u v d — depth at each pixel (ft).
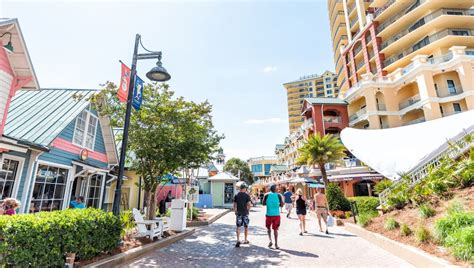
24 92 39.99
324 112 124.06
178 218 33.63
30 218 14.12
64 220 15.57
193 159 32.68
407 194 31.99
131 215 32.96
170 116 31.27
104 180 45.52
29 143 25.36
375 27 130.62
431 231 19.58
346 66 155.74
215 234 33.60
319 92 334.24
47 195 31.68
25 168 27.96
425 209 24.25
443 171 30.68
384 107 109.60
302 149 77.05
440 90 97.14
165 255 21.89
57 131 30.30
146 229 26.63
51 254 14.52
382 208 33.91
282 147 246.68
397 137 52.06
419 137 48.62
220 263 19.39
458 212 19.62
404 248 19.33
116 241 20.99
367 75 114.83
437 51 104.06
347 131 62.49
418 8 110.52
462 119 45.91
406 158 45.93
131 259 20.18
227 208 84.74
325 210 33.78
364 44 135.85
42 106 36.17
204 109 34.55
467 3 106.73
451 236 16.65
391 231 25.04
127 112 23.40
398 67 117.91
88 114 39.78
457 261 15.08
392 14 126.72
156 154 31.32
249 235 32.48
